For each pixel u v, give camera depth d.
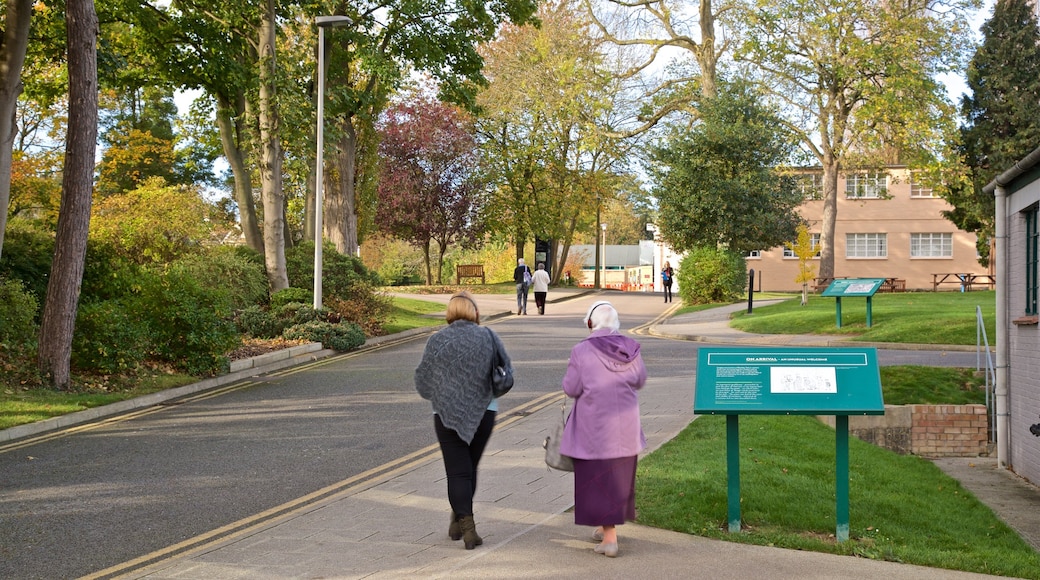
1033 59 42.25
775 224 32.50
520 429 10.46
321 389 14.10
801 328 20.98
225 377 15.39
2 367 13.33
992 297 27.44
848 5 35.59
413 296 37.47
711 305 30.70
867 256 49.50
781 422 10.53
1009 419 11.36
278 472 8.57
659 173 33.28
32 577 5.61
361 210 33.47
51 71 25.98
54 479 8.37
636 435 5.91
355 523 6.64
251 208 26.83
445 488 7.71
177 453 9.51
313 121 24.66
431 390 6.13
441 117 43.03
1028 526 8.13
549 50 35.34
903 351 17.36
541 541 6.10
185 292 15.71
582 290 43.12
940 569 5.74
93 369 14.26
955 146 40.34
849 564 5.71
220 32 24.52
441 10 26.38
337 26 25.06
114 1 23.11
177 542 6.37
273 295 21.98
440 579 5.30
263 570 5.56
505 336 22.17
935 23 35.28
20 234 18.22
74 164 13.30
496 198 46.47
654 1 34.72
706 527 6.44
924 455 12.05
